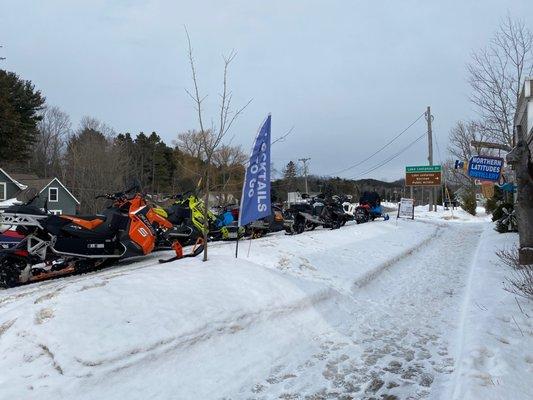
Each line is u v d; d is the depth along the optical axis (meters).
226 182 8.23
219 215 12.70
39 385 3.79
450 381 4.37
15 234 8.54
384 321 6.39
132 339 4.48
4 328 4.62
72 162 49.06
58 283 7.36
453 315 6.65
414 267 10.84
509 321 5.63
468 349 4.76
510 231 16.80
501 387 3.86
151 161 56.28
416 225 21.23
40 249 7.85
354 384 4.38
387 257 10.70
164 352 4.52
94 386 3.93
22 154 36.62
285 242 10.34
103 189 42.56
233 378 4.44
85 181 44.72
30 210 7.77
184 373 4.41
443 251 13.93
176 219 10.34
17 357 4.14
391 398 4.08
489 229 20.72
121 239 8.55
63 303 4.80
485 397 3.68
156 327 4.75
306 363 4.89
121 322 4.68
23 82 40.78
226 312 5.37
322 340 5.58
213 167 8.37
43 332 4.35
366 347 5.35
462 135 41.06
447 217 34.41
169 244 9.66
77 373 3.95
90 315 4.66
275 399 4.08
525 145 9.02
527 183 9.02
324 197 18.30
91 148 46.97
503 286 7.61
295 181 59.22
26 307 4.93
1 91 33.72
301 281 7.11
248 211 7.34
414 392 4.18
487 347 4.75
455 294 8.04
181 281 5.87
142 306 5.04
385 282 9.00
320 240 11.46
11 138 34.16
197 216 10.53
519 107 13.62
